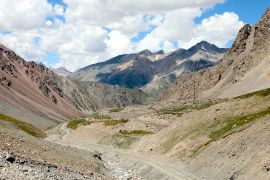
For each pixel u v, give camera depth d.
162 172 72.75
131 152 117.19
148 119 182.38
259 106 89.50
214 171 64.94
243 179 53.22
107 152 123.94
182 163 82.25
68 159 65.50
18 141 60.91
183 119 109.69
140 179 73.19
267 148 54.81
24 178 36.00
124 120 177.38
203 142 86.75
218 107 101.12
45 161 52.97
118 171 82.12
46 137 170.25
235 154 62.84
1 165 38.06
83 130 183.75
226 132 82.69
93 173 61.62
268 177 47.97
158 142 108.75
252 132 63.78
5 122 126.81
